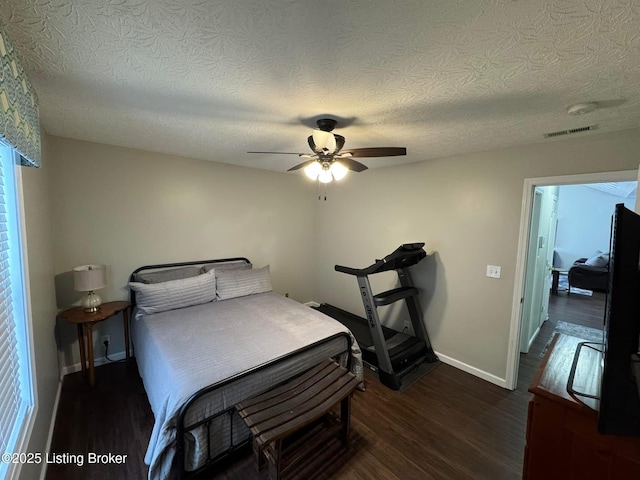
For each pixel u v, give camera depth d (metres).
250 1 0.94
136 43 1.18
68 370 2.79
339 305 4.47
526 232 2.53
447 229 3.07
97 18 1.02
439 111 1.83
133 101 1.76
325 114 1.93
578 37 1.07
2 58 0.94
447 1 0.92
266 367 1.88
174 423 1.53
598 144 2.16
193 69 1.38
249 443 1.88
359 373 2.57
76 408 2.29
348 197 4.18
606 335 1.01
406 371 2.92
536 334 4.00
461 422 2.23
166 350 2.03
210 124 2.19
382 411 2.35
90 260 2.84
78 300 2.78
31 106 1.33
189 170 3.44
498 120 1.97
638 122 1.92
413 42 1.14
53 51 1.23
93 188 2.82
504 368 2.71
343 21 1.03
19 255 1.50
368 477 1.74
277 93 1.62
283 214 4.41
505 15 0.98
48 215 2.45
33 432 1.51
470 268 2.91
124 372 2.81
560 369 1.33
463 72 1.36
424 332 3.23
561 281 7.36
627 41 1.08
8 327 1.35
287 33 1.10
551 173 2.38
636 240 0.97
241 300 3.23
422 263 3.30
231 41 1.16
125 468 1.76
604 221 7.45
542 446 1.19
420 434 2.10
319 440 1.98
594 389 1.16
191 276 3.27
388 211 3.65
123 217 3.01
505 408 2.40
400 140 2.47
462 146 2.63
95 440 1.97
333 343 2.37
